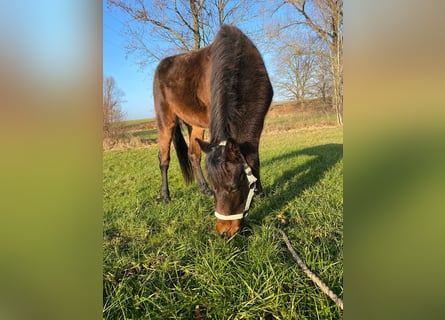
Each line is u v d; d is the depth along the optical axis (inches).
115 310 67.2
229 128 91.0
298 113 453.1
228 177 80.6
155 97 155.3
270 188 142.5
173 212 122.0
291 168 177.6
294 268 75.6
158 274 80.7
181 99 139.5
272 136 342.3
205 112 133.6
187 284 75.4
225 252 85.7
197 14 336.2
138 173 204.5
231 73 97.3
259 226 100.7
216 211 85.0
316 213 111.0
